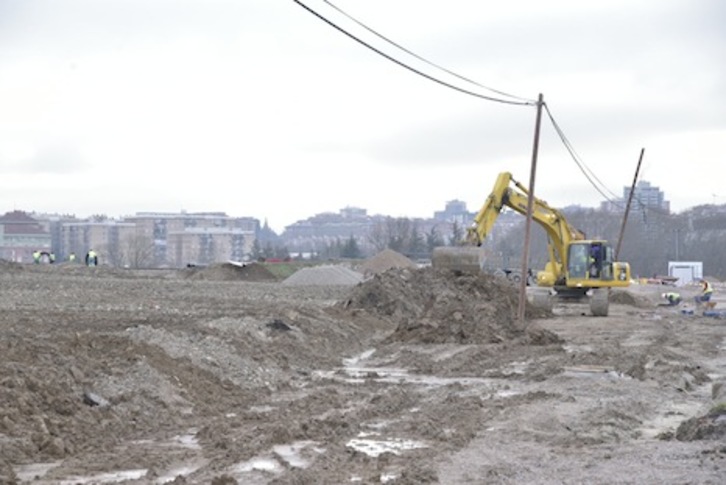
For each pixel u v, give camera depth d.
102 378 17.30
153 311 35.50
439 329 32.56
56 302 39.69
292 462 13.45
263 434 15.20
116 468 13.01
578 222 141.12
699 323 43.91
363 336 34.03
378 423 16.84
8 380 15.35
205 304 41.03
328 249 166.88
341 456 13.86
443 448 14.62
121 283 56.75
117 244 184.75
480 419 17.31
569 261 50.28
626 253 140.12
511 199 45.78
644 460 13.80
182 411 17.27
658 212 146.25
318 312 34.38
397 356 28.75
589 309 49.84
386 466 13.31
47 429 14.48
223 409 18.25
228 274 76.94
